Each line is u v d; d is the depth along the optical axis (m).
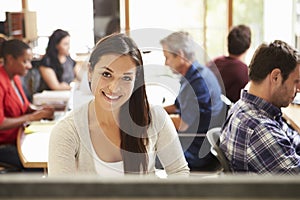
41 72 4.21
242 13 5.43
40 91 4.17
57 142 1.32
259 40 5.27
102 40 1.15
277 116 1.91
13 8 5.19
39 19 5.15
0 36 3.30
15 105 3.09
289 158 1.74
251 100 1.86
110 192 0.39
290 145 1.77
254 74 1.86
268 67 1.83
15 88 3.19
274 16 5.02
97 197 0.39
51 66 4.25
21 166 2.81
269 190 0.38
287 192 0.38
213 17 5.51
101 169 1.31
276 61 1.82
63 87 4.24
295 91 1.89
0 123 2.96
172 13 5.48
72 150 1.32
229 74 3.33
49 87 4.21
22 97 3.25
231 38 3.48
